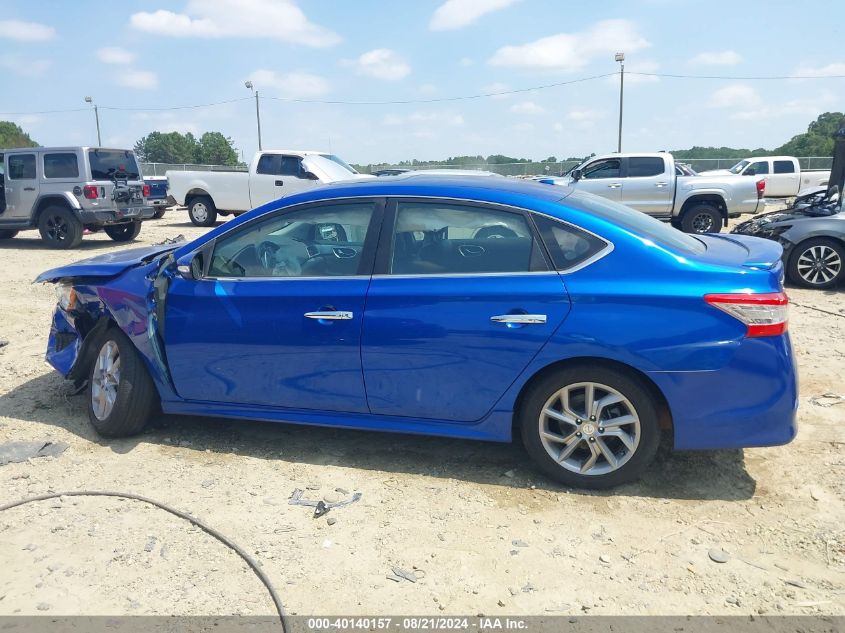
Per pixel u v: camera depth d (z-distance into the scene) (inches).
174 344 163.9
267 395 160.2
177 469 158.2
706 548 126.6
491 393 144.6
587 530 132.5
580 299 136.8
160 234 668.1
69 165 537.0
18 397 201.5
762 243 164.1
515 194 147.8
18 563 122.6
